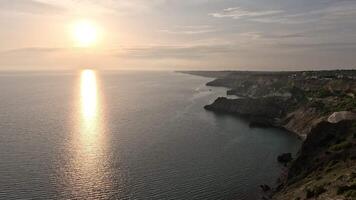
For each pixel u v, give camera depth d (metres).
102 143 118.94
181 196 74.44
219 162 99.00
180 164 96.38
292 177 80.25
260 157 104.56
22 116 175.38
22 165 92.75
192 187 79.56
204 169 92.44
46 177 83.94
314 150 85.06
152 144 118.38
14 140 121.50
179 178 85.25
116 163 96.19
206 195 75.31
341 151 76.44
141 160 99.44
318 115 139.62
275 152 110.56
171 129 144.50
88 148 111.88
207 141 124.12
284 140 127.38
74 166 92.69
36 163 94.69
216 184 81.75
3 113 185.12
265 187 78.50
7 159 98.19
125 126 150.25
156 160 99.75
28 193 73.94
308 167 79.19
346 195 52.00
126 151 108.81
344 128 87.94
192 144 119.25
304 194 62.94
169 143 120.31
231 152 109.94
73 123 156.38
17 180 81.50
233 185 81.31
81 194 74.12
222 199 73.38
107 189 77.31
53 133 134.00
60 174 86.31
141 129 143.88
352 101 138.88
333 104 145.50
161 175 87.06
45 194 73.62
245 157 104.44
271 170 92.38
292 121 151.88
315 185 64.19
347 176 60.34
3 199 70.75
